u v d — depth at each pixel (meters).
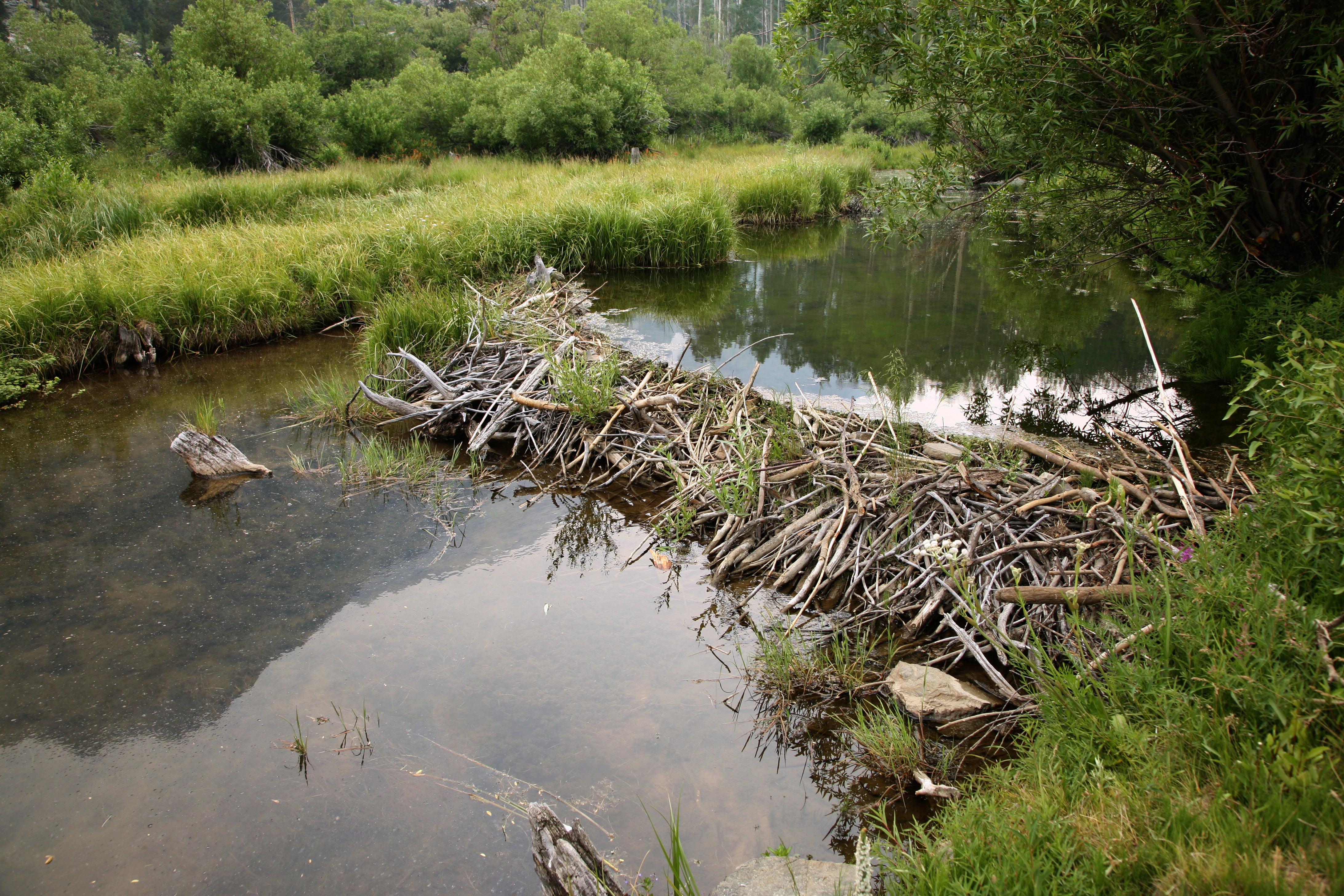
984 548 4.17
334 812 3.13
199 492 5.91
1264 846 2.02
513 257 11.98
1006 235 15.62
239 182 16.06
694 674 3.91
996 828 2.39
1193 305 9.68
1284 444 3.25
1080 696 2.87
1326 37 5.41
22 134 15.43
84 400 7.85
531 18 51.56
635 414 6.35
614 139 27.33
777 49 7.52
